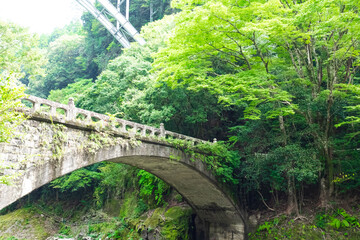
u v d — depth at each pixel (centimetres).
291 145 1702
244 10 1539
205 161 1894
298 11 1454
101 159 1302
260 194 2070
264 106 1803
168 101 2314
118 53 4688
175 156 1709
